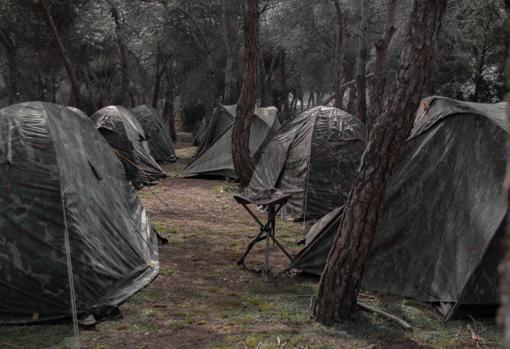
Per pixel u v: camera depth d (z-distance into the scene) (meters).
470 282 5.39
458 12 20.75
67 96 38.78
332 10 25.48
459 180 5.89
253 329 5.13
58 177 5.53
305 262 6.81
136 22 26.06
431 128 6.23
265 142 15.91
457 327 5.31
